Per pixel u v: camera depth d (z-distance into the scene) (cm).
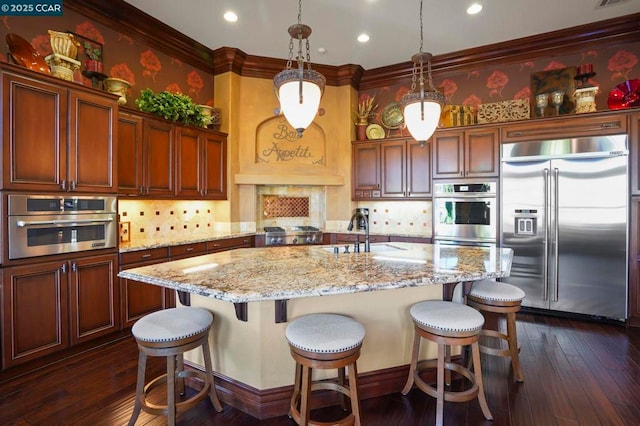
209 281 179
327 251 289
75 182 281
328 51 455
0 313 239
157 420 203
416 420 202
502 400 219
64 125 275
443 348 191
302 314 214
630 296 348
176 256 371
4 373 246
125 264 322
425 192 467
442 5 348
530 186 390
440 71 487
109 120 308
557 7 351
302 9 357
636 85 368
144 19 376
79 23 336
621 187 349
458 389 235
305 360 167
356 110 535
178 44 426
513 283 397
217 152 459
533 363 268
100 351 295
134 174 352
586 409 209
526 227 392
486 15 367
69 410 211
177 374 210
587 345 302
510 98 452
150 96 370
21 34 294
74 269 281
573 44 411
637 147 346
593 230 360
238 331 216
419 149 471
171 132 396
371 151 505
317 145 520
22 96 250
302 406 170
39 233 260
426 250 293
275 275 192
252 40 428
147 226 407
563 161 373
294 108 219
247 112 490
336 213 526
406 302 236
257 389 208
